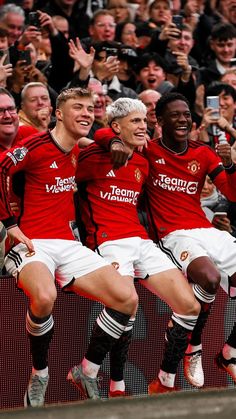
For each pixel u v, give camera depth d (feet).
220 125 43.04
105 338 33.58
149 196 36.88
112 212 35.42
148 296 36.81
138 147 36.01
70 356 35.83
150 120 45.37
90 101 33.71
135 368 36.70
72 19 56.44
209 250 36.19
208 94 50.06
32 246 32.78
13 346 35.12
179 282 34.65
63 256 33.76
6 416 24.86
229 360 36.63
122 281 33.45
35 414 24.91
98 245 35.14
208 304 35.40
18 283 33.14
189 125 36.52
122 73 51.88
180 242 36.06
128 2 60.90
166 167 36.52
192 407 25.13
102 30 53.93
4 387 35.04
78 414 24.77
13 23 51.13
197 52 58.34
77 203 36.73
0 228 35.70
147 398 26.73
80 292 33.81
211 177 37.09
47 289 32.22
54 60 48.96
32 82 42.50
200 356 36.35
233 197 36.63
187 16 60.49
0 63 42.86
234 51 55.72
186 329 34.71
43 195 33.81
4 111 35.40
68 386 35.83
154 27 55.62
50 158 33.63
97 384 34.40
